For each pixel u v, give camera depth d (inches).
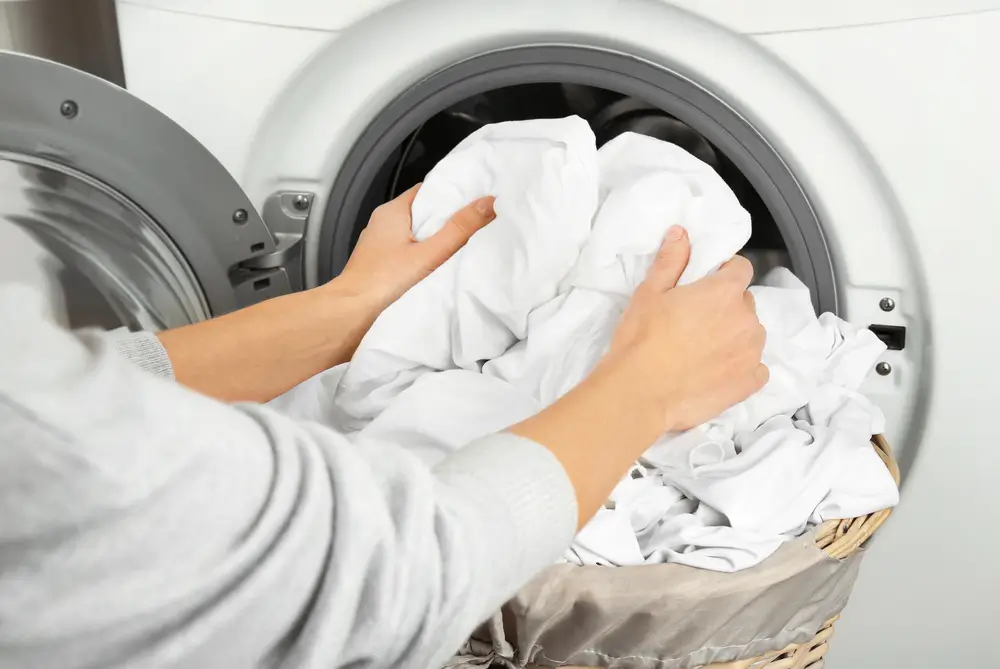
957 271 31.6
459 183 31.2
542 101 38.2
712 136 33.4
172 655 11.0
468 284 28.6
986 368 32.4
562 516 15.1
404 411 26.5
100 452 10.2
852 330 32.8
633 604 24.0
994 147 29.9
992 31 28.7
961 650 36.2
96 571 10.4
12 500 10.0
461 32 33.6
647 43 32.5
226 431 11.5
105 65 34.7
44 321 10.8
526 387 27.8
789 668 28.3
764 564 25.2
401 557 12.7
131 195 31.7
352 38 33.7
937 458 34.0
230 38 33.5
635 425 18.3
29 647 10.3
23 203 30.2
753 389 25.4
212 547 11.2
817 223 33.4
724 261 27.7
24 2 33.1
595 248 28.0
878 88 30.3
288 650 12.3
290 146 35.7
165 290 34.0
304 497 12.0
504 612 24.6
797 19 30.2
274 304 28.0
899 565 35.7
